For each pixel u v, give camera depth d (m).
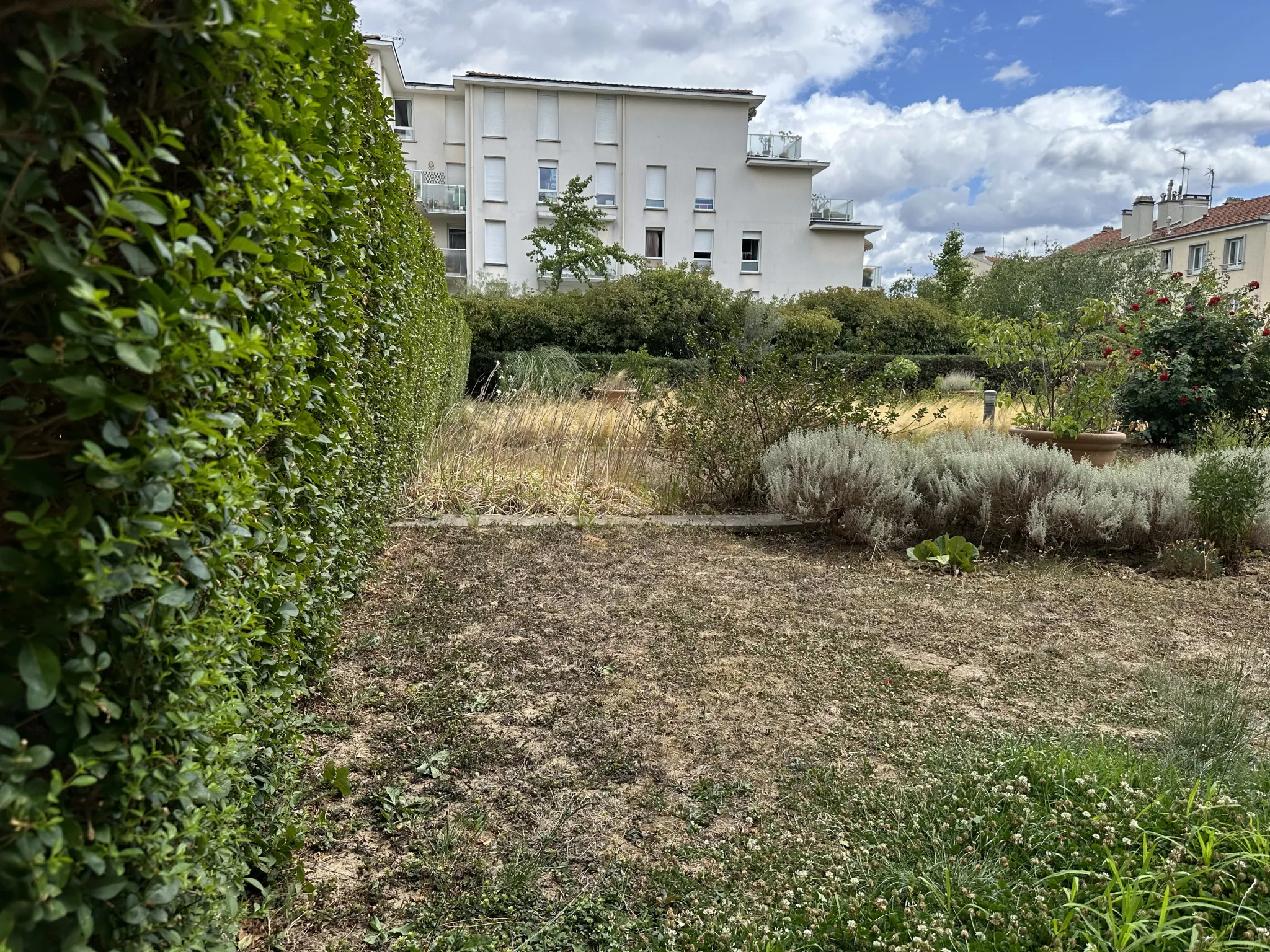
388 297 3.85
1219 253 31.36
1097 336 7.74
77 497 0.81
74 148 0.75
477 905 1.75
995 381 16.94
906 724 2.68
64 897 0.82
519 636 3.39
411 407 5.34
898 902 1.71
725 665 3.15
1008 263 31.08
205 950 1.23
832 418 6.32
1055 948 1.50
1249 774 2.23
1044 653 3.39
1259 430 9.18
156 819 1.02
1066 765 2.18
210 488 1.05
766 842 1.99
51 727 0.84
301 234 1.46
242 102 1.13
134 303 0.87
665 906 1.77
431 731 2.54
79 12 0.73
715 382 6.43
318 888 1.78
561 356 13.97
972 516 5.37
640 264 28.00
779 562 4.79
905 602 4.05
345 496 3.06
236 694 1.39
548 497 6.08
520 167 29.39
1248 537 5.07
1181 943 1.53
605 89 29.11
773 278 31.45
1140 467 5.71
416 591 3.94
